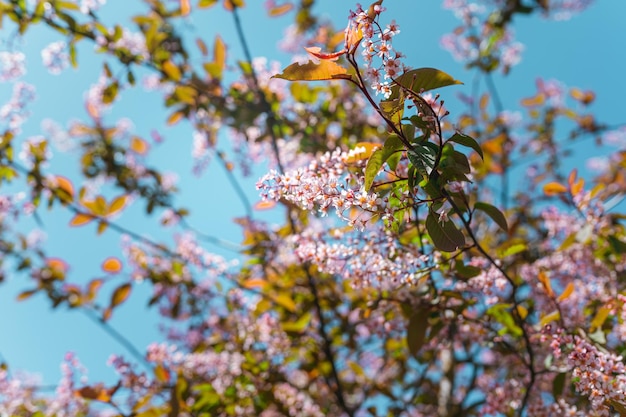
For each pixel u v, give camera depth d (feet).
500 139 19.72
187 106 17.04
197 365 14.84
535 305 11.79
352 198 6.86
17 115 16.37
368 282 8.54
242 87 16.06
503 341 11.03
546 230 16.12
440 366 18.76
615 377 7.84
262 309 15.60
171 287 17.72
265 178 7.05
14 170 16.03
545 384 11.97
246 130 16.57
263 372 14.74
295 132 16.01
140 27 17.56
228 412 14.26
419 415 16.40
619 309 9.57
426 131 6.74
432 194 6.88
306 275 15.47
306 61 6.40
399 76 6.43
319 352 15.34
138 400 13.57
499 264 10.32
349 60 6.39
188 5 16.80
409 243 9.41
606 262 13.30
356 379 18.10
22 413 16.11
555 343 8.45
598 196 13.57
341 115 16.37
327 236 9.27
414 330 10.43
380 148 6.73
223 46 15.60
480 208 8.05
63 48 16.38
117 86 16.87
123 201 15.65
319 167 7.60
